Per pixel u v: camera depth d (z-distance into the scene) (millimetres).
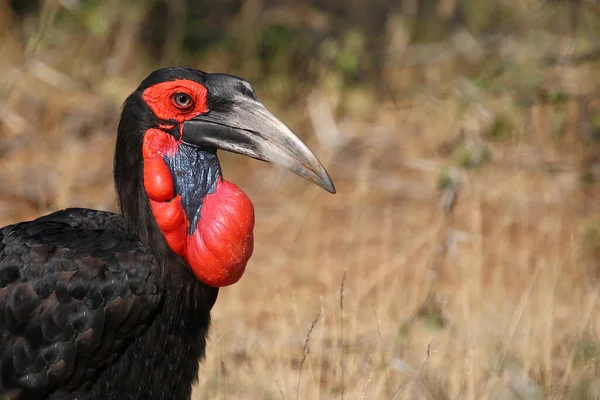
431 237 12078
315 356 9695
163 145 7023
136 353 6891
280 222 13602
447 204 11367
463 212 13195
